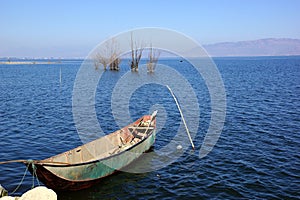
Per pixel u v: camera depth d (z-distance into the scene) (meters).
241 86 54.41
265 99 39.16
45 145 20.38
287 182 14.86
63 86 56.47
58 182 12.97
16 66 141.62
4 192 12.59
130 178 15.47
